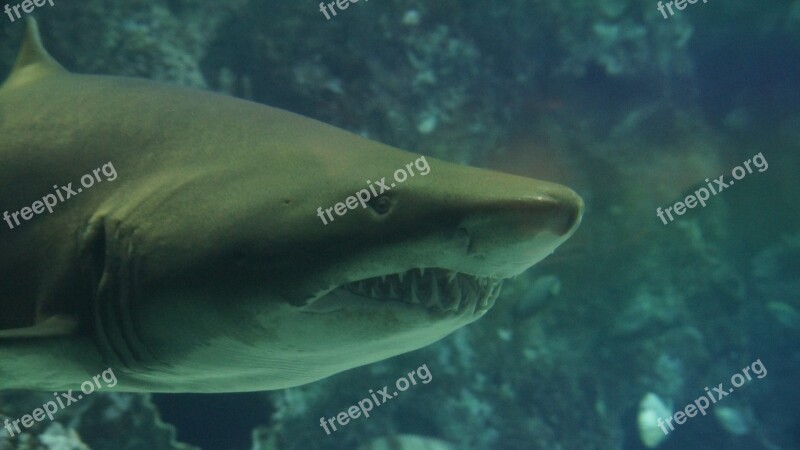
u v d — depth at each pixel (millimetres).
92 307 1419
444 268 1330
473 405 4516
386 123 4473
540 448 4883
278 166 1381
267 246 1334
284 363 1398
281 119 1463
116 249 1396
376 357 1393
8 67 3285
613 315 6219
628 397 6543
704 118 7797
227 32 4273
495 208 1268
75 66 3527
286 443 3512
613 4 6258
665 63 6867
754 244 8438
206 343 1380
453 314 1345
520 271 1322
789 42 8555
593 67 6281
